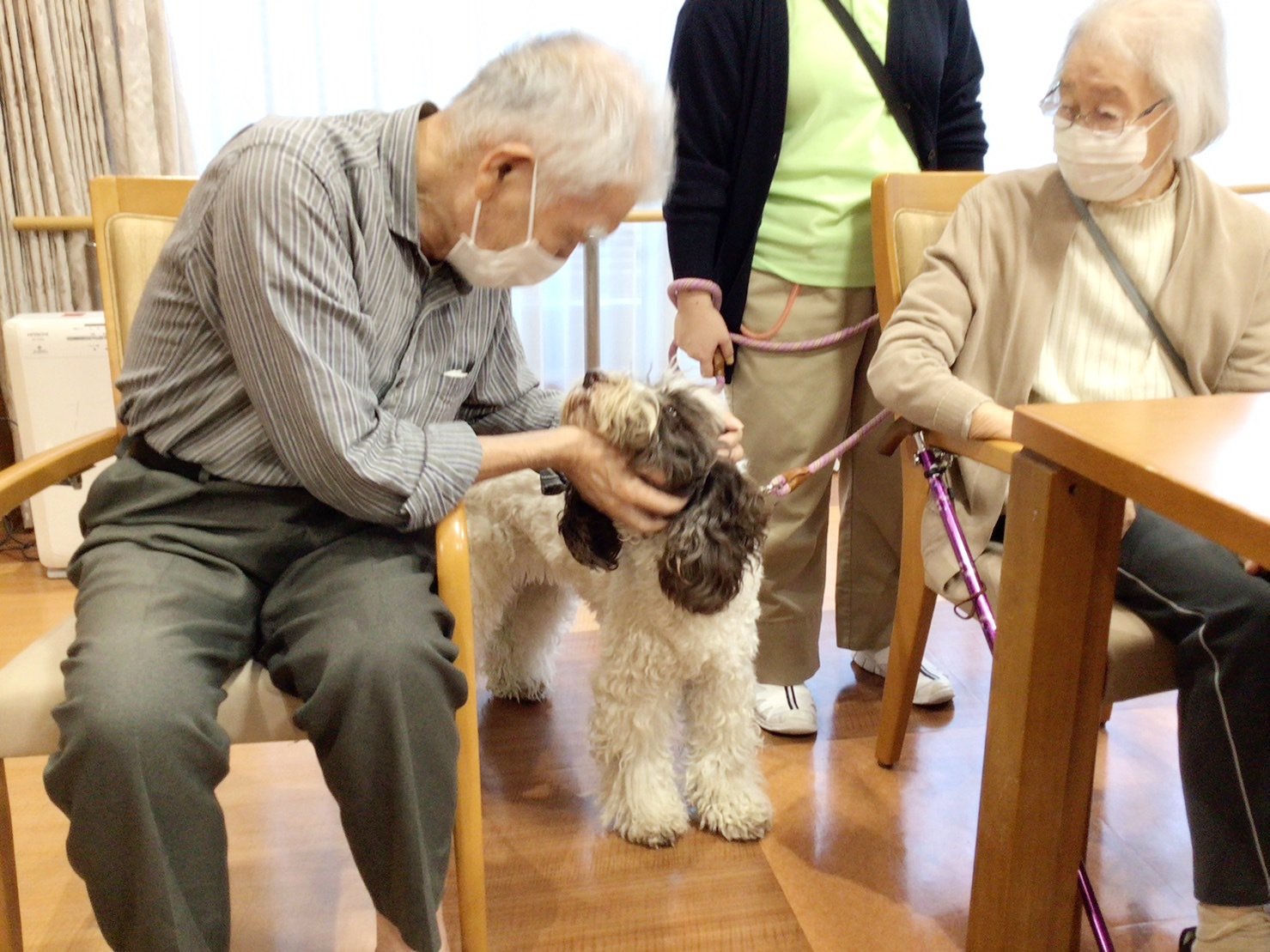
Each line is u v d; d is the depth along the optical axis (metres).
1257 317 1.46
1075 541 1.02
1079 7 3.21
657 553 1.40
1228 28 1.40
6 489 1.18
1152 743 1.85
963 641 2.26
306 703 1.06
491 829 1.63
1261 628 1.09
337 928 1.42
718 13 1.71
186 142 2.95
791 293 1.79
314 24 2.96
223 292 1.06
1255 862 1.09
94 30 2.78
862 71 1.74
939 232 1.62
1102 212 1.48
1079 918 1.26
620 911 1.45
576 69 1.10
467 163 1.13
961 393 1.36
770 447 1.85
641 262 3.27
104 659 0.99
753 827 1.59
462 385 1.31
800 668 1.93
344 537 1.19
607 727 1.57
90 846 0.96
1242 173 3.38
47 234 2.86
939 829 1.63
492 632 1.85
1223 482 0.79
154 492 1.15
